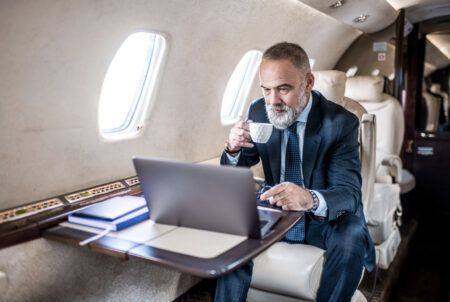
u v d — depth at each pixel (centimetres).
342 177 180
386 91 364
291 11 276
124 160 210
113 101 206
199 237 132
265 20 258
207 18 212
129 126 213
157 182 135
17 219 153
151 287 220
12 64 143
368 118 231
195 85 240
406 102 440
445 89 423
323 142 184
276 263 181
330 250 178
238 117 317
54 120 167
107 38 170
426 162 442
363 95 338
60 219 158
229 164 190
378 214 267
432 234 419
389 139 340
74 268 173
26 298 156
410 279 325
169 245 125
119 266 197
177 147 250
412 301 290
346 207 168
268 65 166
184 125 249
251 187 119
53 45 151
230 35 240
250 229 128
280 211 155
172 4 185
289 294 181
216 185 124
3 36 135
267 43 284
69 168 180
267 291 192
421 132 439
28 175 164
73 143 179
